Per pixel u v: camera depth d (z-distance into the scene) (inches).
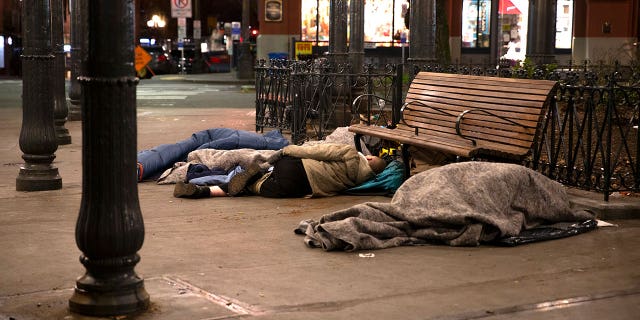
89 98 180.7
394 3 1357.0
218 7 2420.0
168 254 245.8
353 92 535.5
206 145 396.8
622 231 273.4
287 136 539.2
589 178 312.2
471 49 1376.7
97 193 181.8
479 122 334.6
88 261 185.8
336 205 320.2
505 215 260.5
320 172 334.3
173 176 374.0
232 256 243.6
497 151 308.5
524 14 1350.9
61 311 189.9
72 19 669.3
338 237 247.4
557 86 310.2
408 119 387.5
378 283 215.6
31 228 284.0
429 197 260.5
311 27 1373.0
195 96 1013.8
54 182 368.5
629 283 215.5
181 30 1732.3
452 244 253.6
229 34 1916.8
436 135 355.3
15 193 360.5
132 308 187.5
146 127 616.7
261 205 322.0
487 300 201.0
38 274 224.7
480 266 232.2
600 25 1342.3
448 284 214.7
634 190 304.8
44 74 363.6
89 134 181.3
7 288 211.0
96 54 178.9
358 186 341.4
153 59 1727.4
